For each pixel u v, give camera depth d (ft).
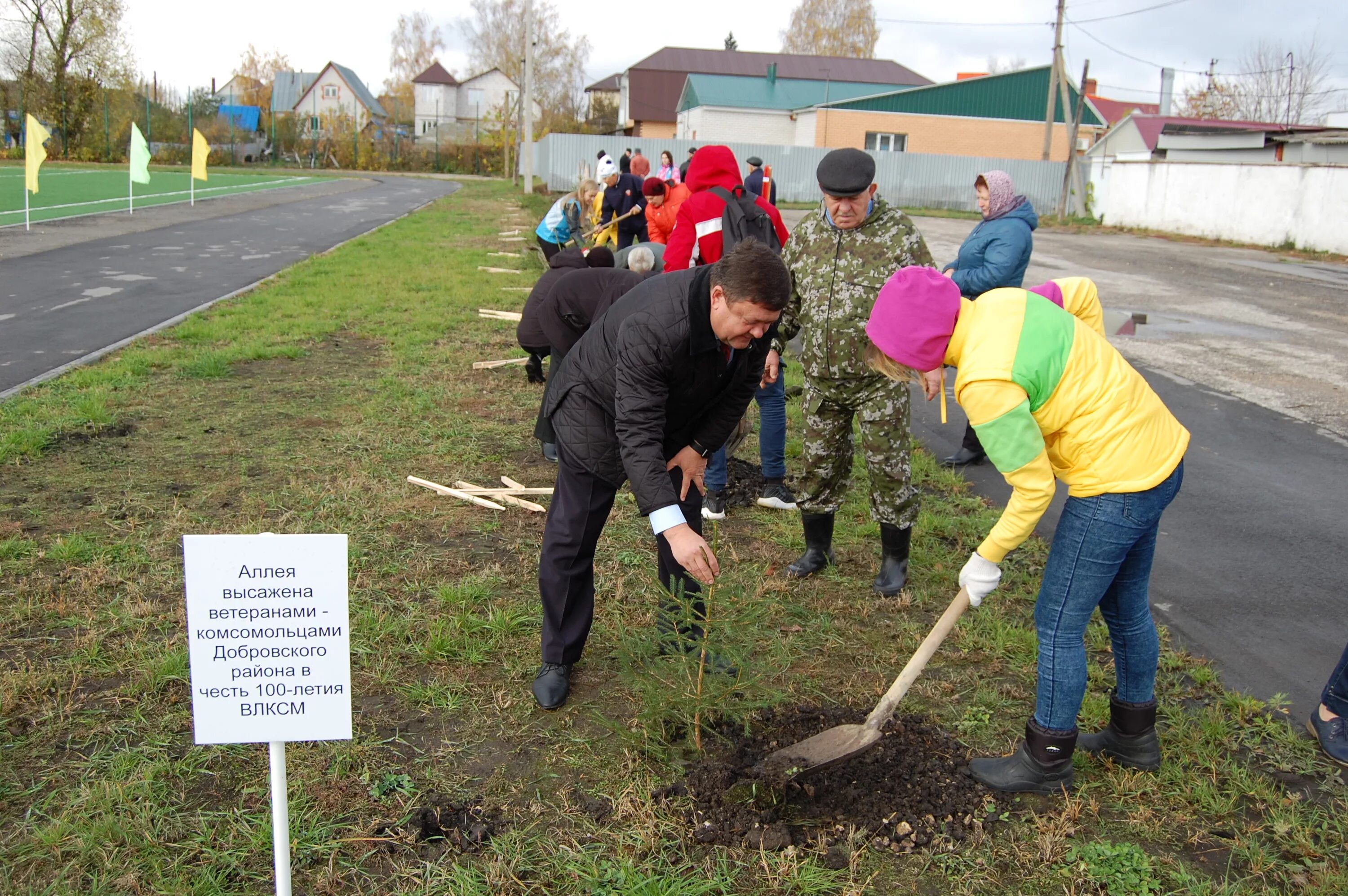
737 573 15.10
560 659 11.40
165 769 9.72
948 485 19.76
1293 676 12.63
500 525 16.38
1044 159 119.03
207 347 28.50
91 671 11.41
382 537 15.67
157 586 13.60
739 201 17.52
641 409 9.78
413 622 12.94
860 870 8.82
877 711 10.00
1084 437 9.05
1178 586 15.33
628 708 11.23
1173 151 111.34
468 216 84.12
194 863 8.61
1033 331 8.99
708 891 8.48
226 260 49.60
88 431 20.11
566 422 10.75
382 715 10.91
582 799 9.64
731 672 10.36
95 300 36.24
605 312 10.64
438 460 19.60
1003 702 11.64
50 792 9.37
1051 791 9.91
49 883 8.29
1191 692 12.11
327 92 273.13
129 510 16.21
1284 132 100.68
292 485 17.60
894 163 120.98
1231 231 86.69
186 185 113.60
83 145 162.71
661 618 11.54
